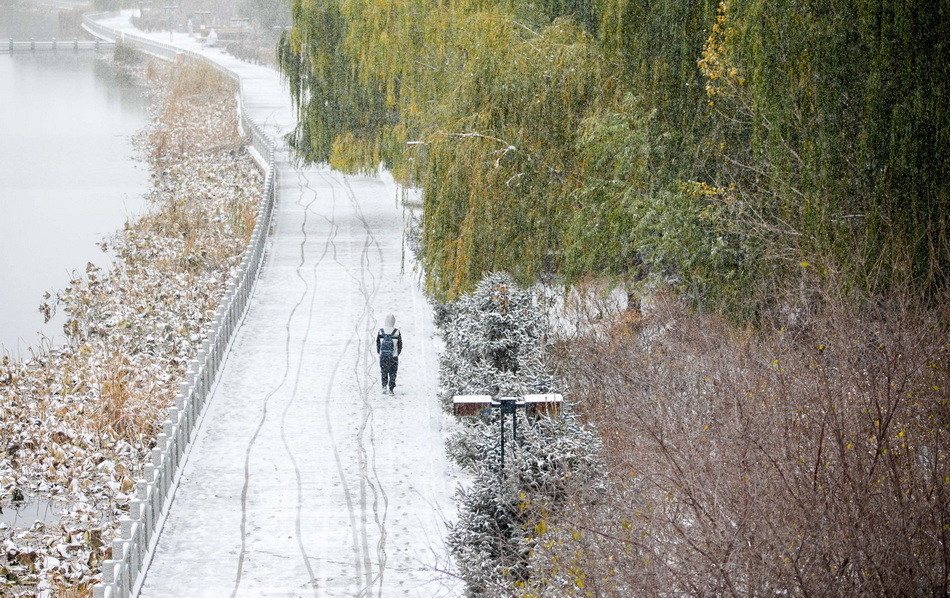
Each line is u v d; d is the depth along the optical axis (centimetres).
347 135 9462
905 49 4569
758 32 4922
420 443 4991
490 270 5941
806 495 2848
